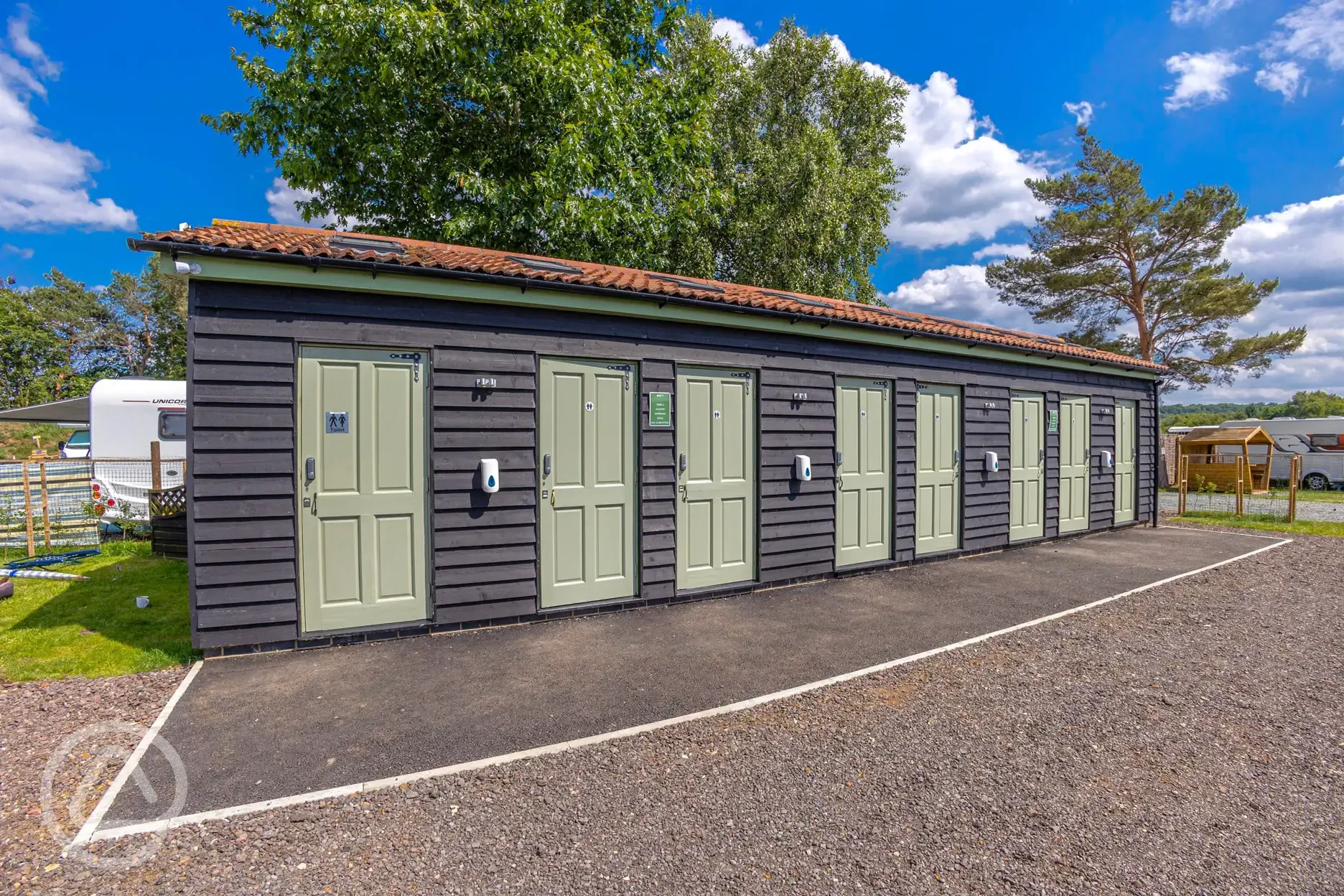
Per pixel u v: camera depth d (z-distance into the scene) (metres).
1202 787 2.84
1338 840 2.46
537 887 2.20
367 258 4.54
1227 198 20.14
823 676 4.15
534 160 12.30
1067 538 9.80
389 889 2.19
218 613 4.35
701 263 16.97
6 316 30.86
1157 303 21.66
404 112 11.85
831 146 17.86
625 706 3.68
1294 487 11.91
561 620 5.36
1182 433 22.47
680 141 13.56
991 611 5.72
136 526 9.40
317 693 3.84
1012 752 3.16
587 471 5.53
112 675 4.12
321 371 4.61
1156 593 6.39
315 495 4.59
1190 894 2.16
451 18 10.96
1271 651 4.66
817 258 18.28
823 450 6.90
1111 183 21.36
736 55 19.92
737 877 2.25
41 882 2.21
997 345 8.20
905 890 2.18
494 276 4.86
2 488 8.63
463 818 2.60
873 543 7.37
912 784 2.86
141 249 4.03
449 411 4.95
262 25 12.64
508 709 3.64
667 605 5.87
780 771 2.97
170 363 37.28
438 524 4.92
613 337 5.62
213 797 2.74
